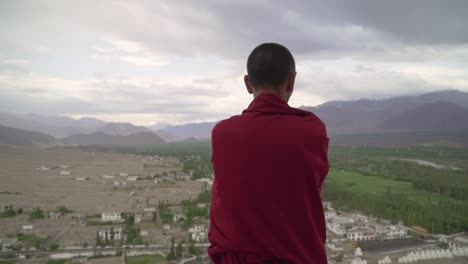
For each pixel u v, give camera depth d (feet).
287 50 9.50
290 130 8.21
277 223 7.88
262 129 8.24
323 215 8.47
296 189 7.99
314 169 8.15
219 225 8.45
